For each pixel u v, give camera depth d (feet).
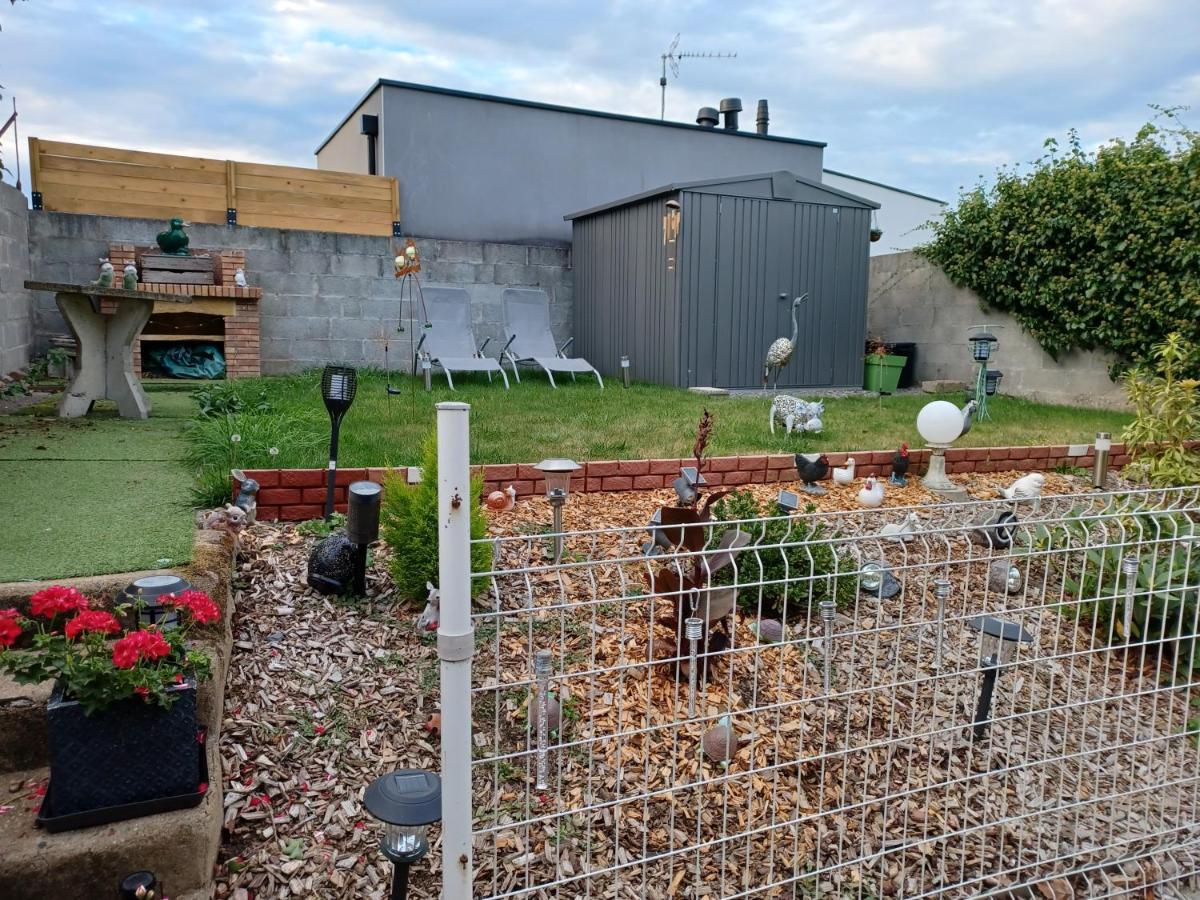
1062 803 8.16
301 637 9.52
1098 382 29.19
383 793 5.73
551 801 7.52
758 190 29.58
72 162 27.58
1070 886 7.50
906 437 20.12
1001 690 10.02
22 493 11.94
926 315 35.32
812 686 9.54
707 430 9.20
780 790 8.02
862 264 32.01
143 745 6.44
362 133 34.30
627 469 15.23
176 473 13.41
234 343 28.37
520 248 34.53
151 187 28.71
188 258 28.02
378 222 32.35
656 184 38.45
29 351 26.12
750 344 30.12
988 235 31.68
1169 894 7.68
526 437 18.07
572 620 10.25
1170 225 26.53
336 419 12.44
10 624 6.16
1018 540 11.80
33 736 7.16
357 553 10.32
